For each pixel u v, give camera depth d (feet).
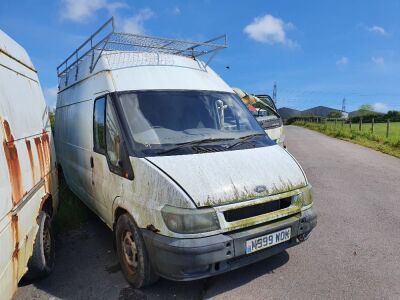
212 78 18.21
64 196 23.77
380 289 12.91
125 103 14.58
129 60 16.85
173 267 11.26
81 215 21.07
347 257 15.42
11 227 9.84
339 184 28.50
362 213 21.13
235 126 16.06
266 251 12.42
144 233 12.12
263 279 13.67
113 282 13.94
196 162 12.54
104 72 16.11
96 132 16.53
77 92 20.36
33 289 13.61
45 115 17.93
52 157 18.10
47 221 14.74
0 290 8.90
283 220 12.73
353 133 77.36
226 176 12.22
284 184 12.98
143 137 13.69
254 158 13.57
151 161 12.48
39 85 17.74
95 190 17.15
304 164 38.17
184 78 16.78
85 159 18.48
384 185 28.09
